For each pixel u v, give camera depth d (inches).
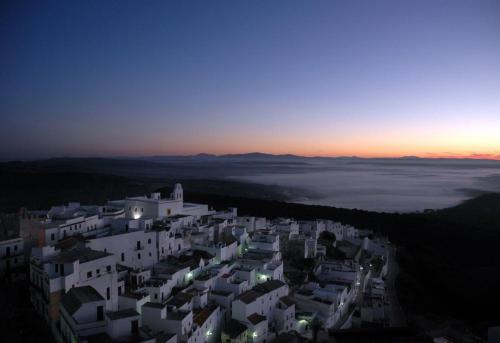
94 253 2351.1
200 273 2965.1
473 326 3006.9
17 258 2805.1
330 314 2839.6
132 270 2723.9
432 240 5664.4
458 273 4402.1
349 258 4409.5
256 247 3762.3
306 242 4188.0
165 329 2043.6
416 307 3447.3
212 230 3801.7
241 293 2719.0
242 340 2319.1
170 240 3302.2
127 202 4097.0
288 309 2731.3
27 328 2044.8
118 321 1685.5
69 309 1790.1
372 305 3157.0
